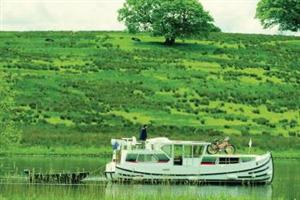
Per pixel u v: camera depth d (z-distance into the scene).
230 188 118.06
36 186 106.25
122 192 96.88
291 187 116.56
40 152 163.25
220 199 88.06
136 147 124.56
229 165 124.56
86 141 174.38
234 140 186.12
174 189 112.94
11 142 143.88
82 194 90.75
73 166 137.25
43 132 187.62
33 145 167.50
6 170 126.00
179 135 197.12
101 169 132.12
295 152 180.00
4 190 96.56
